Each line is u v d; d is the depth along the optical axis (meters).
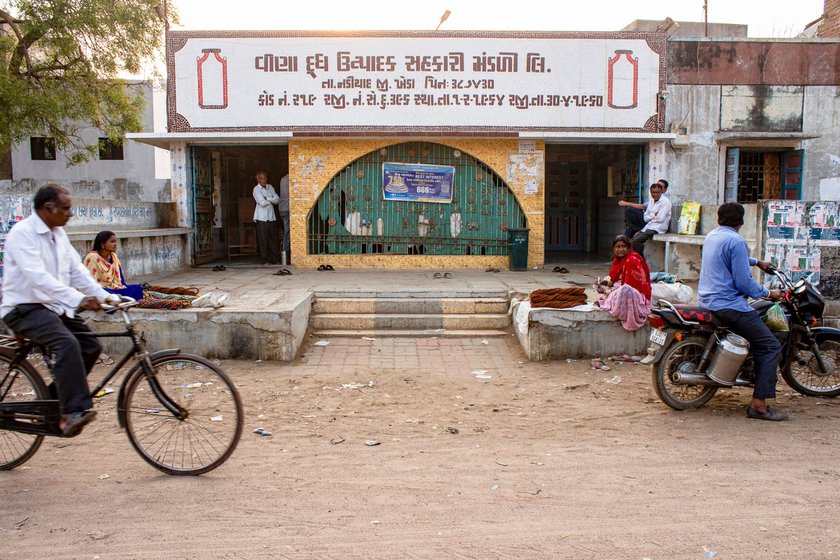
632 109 13.31
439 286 10.50
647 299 7.77
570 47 13.16
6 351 4.37
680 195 13.68
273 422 5.60
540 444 5.05
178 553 3.37
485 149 13.45
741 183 14.24
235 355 7.71
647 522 3.70
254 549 3.41
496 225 13.70
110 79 17.20
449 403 6.19
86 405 4.19
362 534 3.56
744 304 5.61
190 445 4.57
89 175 23.55
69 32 15.26
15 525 3.68
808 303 6.03
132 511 3.86
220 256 16.31
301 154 13.46
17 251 4.07
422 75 13.14
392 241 13.70
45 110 15.16
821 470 4.46
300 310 8.28
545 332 7.75
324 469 4.53
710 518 3.74
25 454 4.49
